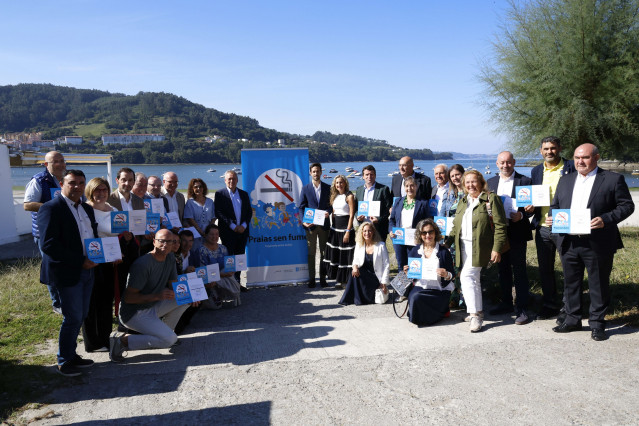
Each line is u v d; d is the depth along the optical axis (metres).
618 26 11.78
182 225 7.35
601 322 5.11
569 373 4.27
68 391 4.24
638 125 12.05
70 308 4.51
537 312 6.21
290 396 4.03
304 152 8.45
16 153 17.06
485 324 5.89
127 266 5.80
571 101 12.09
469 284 5.67
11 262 10.76
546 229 5.74
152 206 6.34
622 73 11.66
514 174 6.20
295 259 8.43
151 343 4.96
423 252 6.16
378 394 4.02
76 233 4.53
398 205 7.33
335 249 7.95
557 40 12.30
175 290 5.20
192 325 6.25
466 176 5.72
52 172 5.72
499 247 5.51
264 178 8.32
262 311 6.84
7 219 14.07
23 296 7.47
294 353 5.06
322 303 7.19
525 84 12.91
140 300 5.04
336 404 3.86
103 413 3.82
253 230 8.30
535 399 3.81
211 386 4.29
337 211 7.87
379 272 7.07
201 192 7.57
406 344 5.23
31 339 5.60
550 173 5.82
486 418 3.54
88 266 4.62
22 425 3.65
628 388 3.94
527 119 13.27
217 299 6.97
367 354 4.95
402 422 3.54
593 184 5.09
